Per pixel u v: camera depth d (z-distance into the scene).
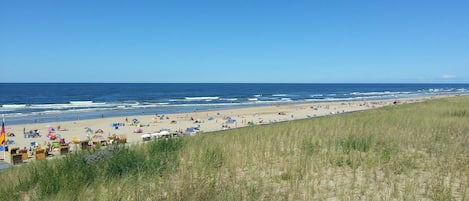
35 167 7.70
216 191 5.58
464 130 12.91
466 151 8.98
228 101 81.69
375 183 6.27
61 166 7.32
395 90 171.50
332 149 9.37
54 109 57.06
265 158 8.48
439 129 13.18
